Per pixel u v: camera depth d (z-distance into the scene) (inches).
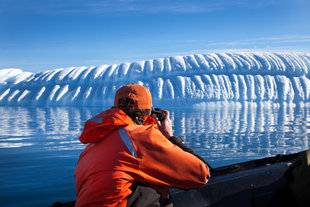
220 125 297.9
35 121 345.1
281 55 677.9
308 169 39.6
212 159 155.3
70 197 99.0
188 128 275.9
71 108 575.5
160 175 37.3
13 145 198.2
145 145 36.4
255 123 315.6
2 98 684.7
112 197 34.3
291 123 314.8
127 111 41.1
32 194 102.2
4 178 122.0
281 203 46.9
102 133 37.7
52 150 181.3
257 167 64.6
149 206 38.2
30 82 721.6
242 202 49.9
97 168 35.6
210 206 49.8
